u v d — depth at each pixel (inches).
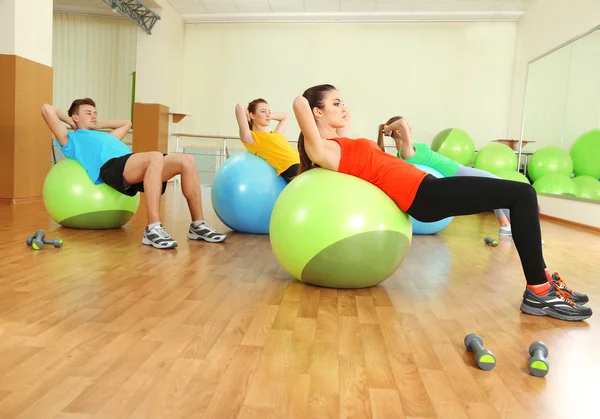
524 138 308.5
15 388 43.4
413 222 153.5
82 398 42.1
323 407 42.2
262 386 45.7
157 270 90.7
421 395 45.3
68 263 92.6
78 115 133.3
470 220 214.4
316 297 77.3
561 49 259.1
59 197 127.9
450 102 343.0
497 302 79.2
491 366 51.6
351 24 348.2
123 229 137.2
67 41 364.2
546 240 163.2
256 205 137.6
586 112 228.5
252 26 357.4
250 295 76.9
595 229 199.8
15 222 141.4
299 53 354.9
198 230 125.0
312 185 80.5
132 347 53.8
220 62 362.3
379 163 79.9
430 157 155.3
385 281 90.8
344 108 87.4
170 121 347.3
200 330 60.1
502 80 337.1
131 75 367.6
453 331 64.1
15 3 186.1
